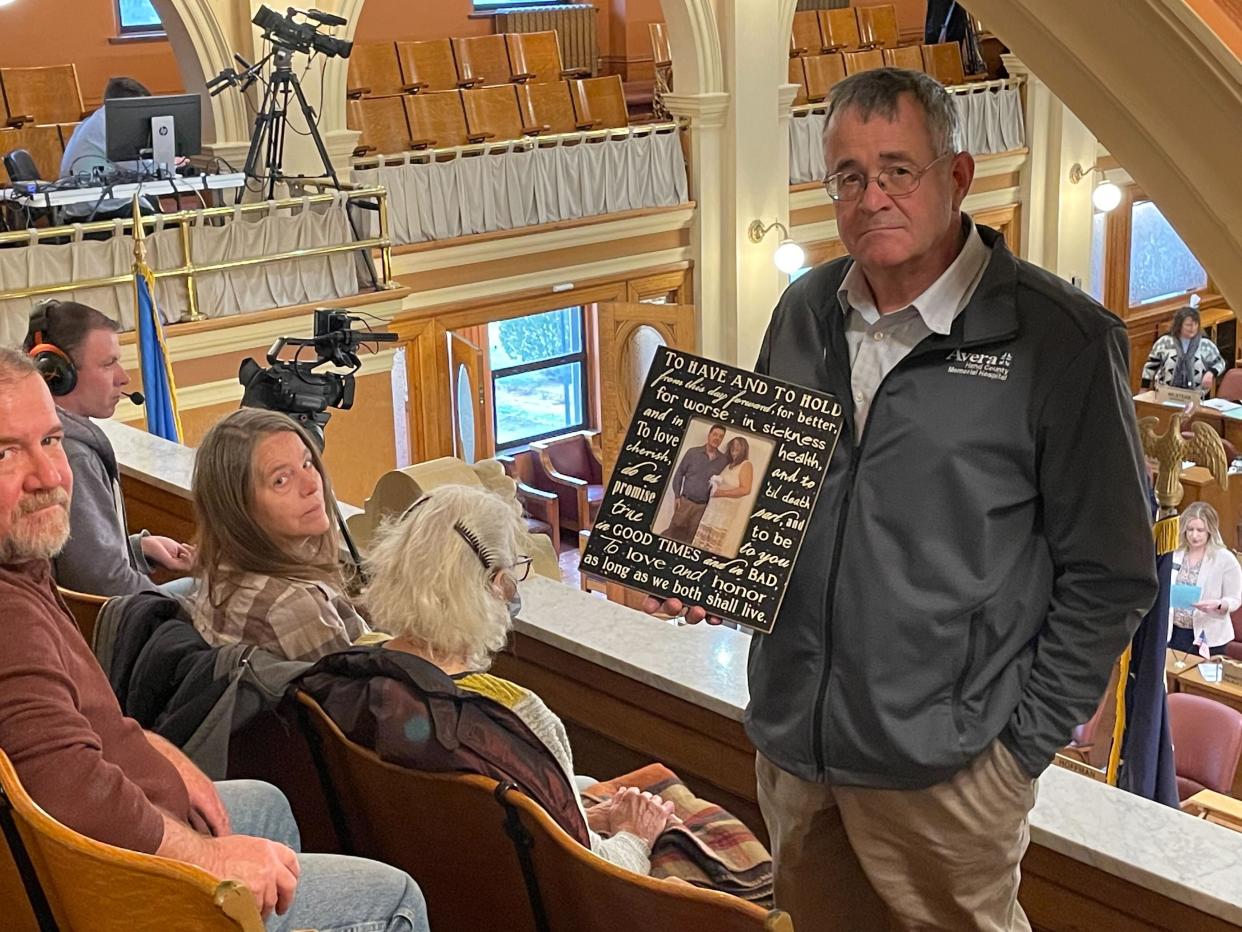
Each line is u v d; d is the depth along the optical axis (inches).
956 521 71.2
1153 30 82.4
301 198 412.5
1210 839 89.5
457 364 491.8
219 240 397.4
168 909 58.3
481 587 82.9
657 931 72.0
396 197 463.2
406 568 82.5
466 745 78.5
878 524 73.0
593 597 126.3
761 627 75.7
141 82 544.4
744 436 76.8
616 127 530.0
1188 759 211.0
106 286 376.5
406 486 132.5
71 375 142.2
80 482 129.1
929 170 69.8
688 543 77.0
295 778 91.3
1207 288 732.0
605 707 118.8
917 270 72.4
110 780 64.6
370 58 517.7
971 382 71.3
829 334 77.0
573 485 523.2
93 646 97.7
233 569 95.7
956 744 71.7
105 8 531.8
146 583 132.1
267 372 176.1
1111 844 89.0
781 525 75.4
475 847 80.0
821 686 75.0
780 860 82.6
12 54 511.2
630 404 530.3
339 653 84.0
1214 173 82.7
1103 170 656.4
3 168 432.5
